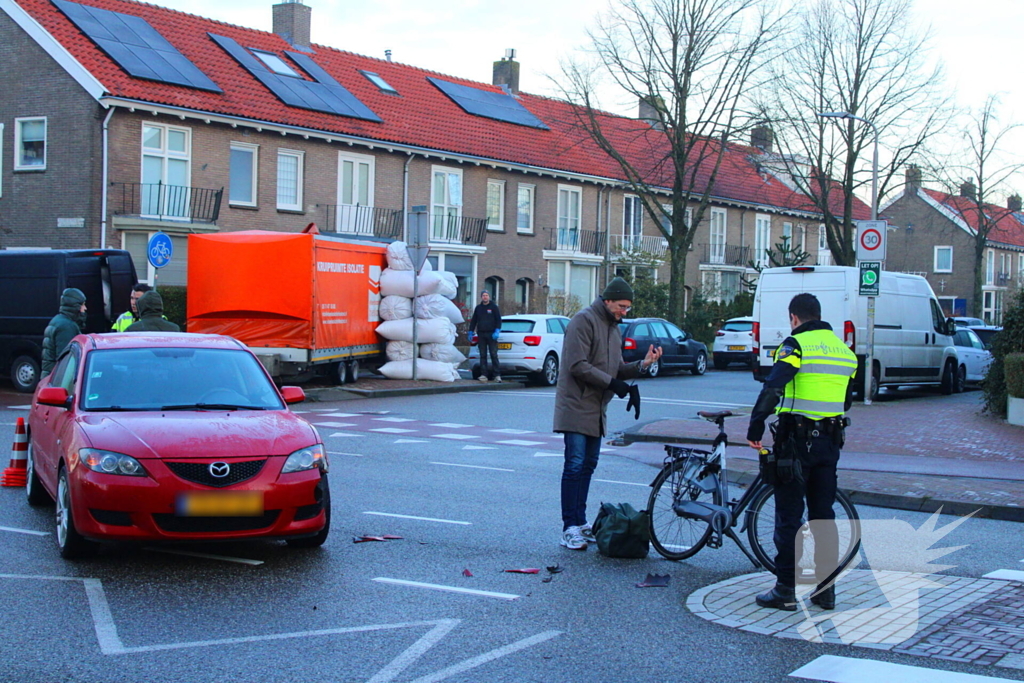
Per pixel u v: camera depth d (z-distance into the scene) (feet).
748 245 159.53
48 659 16.75
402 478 35.45
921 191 220.02
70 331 36.40
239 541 22.72
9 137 84.94
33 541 25.17
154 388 25.76
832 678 16.35
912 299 70.49
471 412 57.98
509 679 16.17
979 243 169.68
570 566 23.65
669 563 24.17
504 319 80.94
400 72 122.42
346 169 101.19
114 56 84.79
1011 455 41.24
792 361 20.04
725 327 109.29
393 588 21.48
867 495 32.65
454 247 109.91
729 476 36.91
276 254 62.28
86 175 81.71
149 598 20.42
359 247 70.18
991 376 55.42
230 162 90.74
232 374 26.89
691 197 144.66
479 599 20.77
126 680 15.84
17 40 84.23
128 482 21.90
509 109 130.11
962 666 16.96
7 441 41.37
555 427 25.53
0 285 61.87
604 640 18.22
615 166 134.92
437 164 110.22
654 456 42.45
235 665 16.60
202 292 62.64
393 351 74.64
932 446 43.68
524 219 122.01
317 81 105.50
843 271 63.72
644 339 89.40
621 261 132.87
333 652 17.31
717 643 18.11
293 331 62.85
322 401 63.05
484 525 27.94
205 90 89.15
